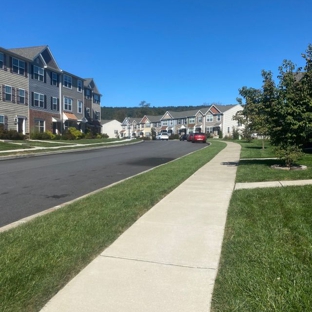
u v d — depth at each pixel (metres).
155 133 83.75
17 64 32.84
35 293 3.07
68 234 4.72
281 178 9.04
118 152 23.55
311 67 10.52
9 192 8.47
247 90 11.27
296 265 3.56
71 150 24.80
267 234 4.55
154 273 3.54
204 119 74.12
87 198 7.12
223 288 3.15
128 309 2.87
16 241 4.43
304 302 2.84
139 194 7.46
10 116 31.80
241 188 8.02
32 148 23.81
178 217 5.67
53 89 39.16
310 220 5.09
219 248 4.21
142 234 4.80
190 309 2.85
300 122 10.02
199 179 9.75
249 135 34.84
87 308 2.88
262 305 2.81
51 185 9.52
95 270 3.62
